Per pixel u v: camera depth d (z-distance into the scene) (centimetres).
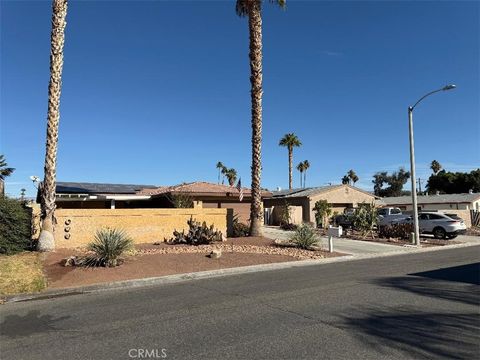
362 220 2744
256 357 562
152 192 3403
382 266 1509
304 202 4162
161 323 740
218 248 1848
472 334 655
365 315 774
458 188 7206
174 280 1257
